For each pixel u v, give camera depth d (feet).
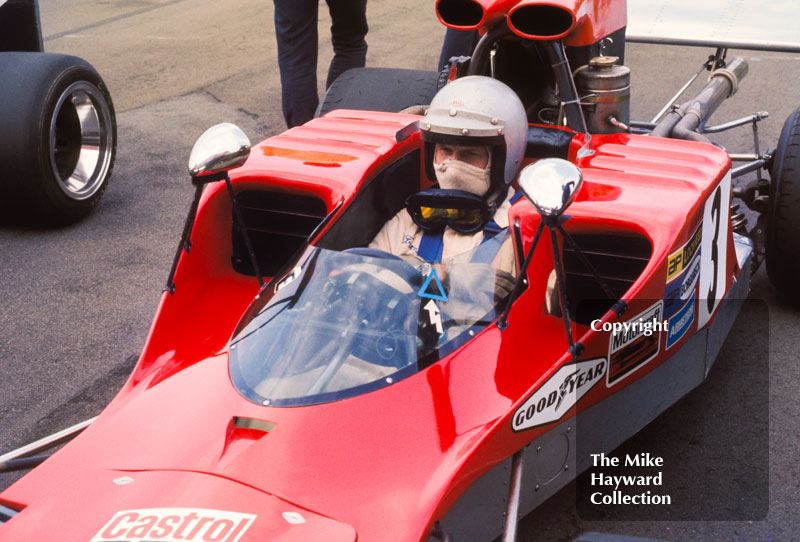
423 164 11.96
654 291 8.99
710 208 10.06
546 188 7.48
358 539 6.34
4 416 11.10
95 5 39.47
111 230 16.65
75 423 10.93
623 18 13.25
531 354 8.30
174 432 7.41
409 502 6.70
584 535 8.74
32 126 15.51
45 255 15.61
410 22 34.63
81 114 17.22
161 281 14.65
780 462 9.95
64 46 31.76
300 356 7.72
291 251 11.46
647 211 9.27
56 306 13.85
